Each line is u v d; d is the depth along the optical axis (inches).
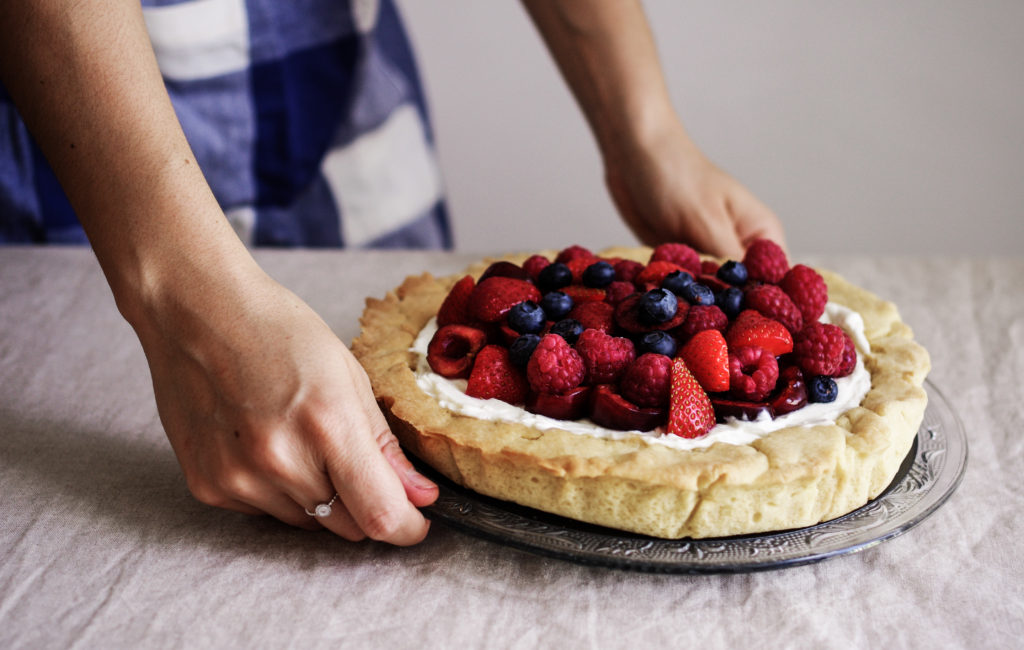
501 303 21.5
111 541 19.7
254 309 18.5
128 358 25.8
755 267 23.4
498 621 18.3
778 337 20.5
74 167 19.0
